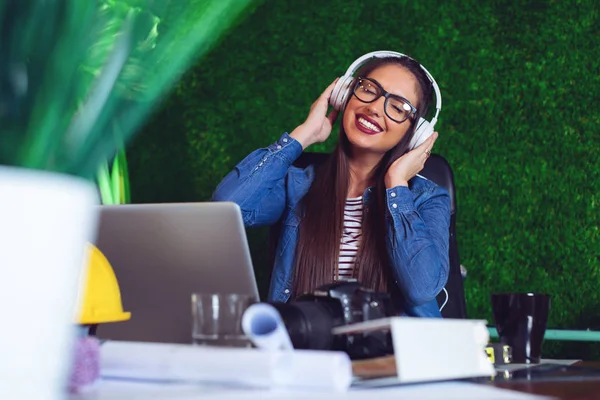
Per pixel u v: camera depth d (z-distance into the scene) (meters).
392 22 2.90
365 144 1.86
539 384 0.92
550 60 2.77
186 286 1.11
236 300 0.90
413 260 1.70
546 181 2.75
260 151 2.00
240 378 0.77
